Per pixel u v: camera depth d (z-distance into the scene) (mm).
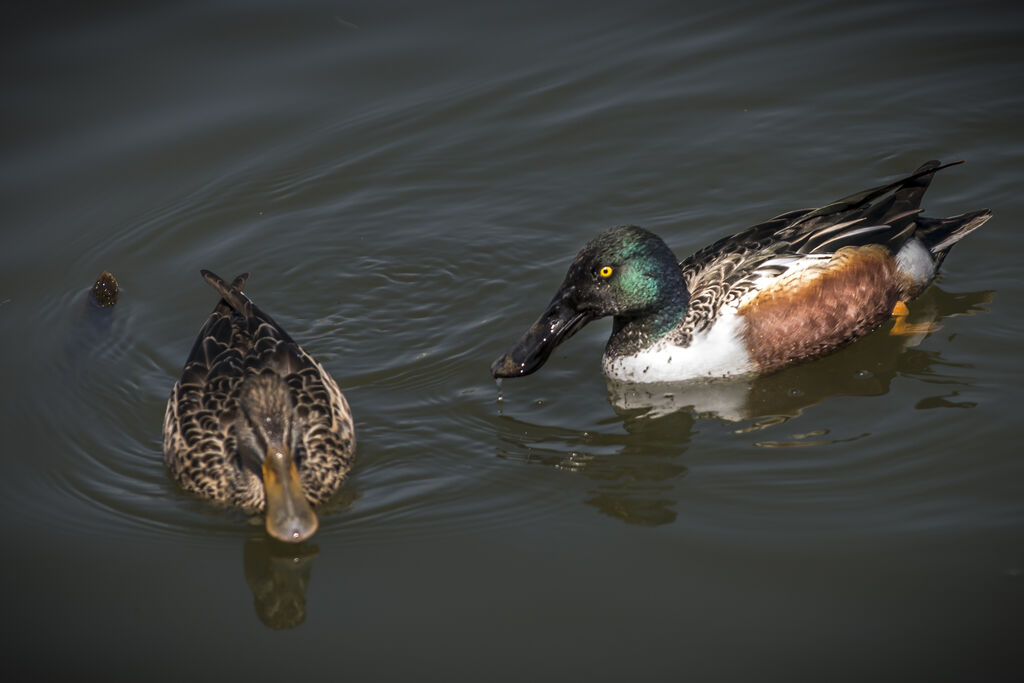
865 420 10789
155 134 15211
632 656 8375
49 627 8844
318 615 8930
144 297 13070
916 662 8164
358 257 13680
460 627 8734
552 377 11938
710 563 9195
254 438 9648
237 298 11203
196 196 14477
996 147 14562
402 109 15781
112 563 9500
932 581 8828
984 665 8094
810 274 11453
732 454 10484
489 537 9688
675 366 11492
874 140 14898
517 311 12742
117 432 11055
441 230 14055
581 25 17219
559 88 16125
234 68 16328
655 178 14664
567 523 9781
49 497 10219
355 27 17156
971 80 15688
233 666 8484
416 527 9828
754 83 16062
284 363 10523
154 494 10281
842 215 12031
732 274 11508
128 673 8422
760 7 17297
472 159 15133
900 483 9891
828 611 8648
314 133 15414
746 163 14766
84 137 15094
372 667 8414
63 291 13094
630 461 10516
